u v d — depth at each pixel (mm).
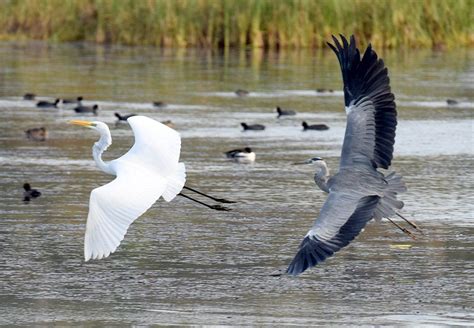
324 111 28234
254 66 37469
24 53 40344
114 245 8281
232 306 11922
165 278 12992
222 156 21312
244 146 22516
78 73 34938
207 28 42688
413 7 42625
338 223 7602
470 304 12078
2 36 45688
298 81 34031
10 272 13211
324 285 12789
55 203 16984
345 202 7750
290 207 16859
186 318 11484
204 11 42625
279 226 15586
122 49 42156
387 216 7809
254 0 42062
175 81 33406
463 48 43688
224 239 14820
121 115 26719
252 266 13508
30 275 13109
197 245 14508
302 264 7375
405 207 16906
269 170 19922
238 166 20266
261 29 42281
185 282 12828
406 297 12305
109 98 29750
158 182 8805
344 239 7523
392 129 8031
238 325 11234
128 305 11961
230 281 12875
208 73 35500
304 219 16031
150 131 9234
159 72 35531
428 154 21688
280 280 12922
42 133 23359
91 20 44938
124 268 13438
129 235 15039
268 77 34781
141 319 11445
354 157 8016
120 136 23797
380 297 12305
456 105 28891
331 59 39875
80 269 13391
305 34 42250
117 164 8945
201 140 23203
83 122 10492
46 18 45312
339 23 42062
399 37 42562
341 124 26016
